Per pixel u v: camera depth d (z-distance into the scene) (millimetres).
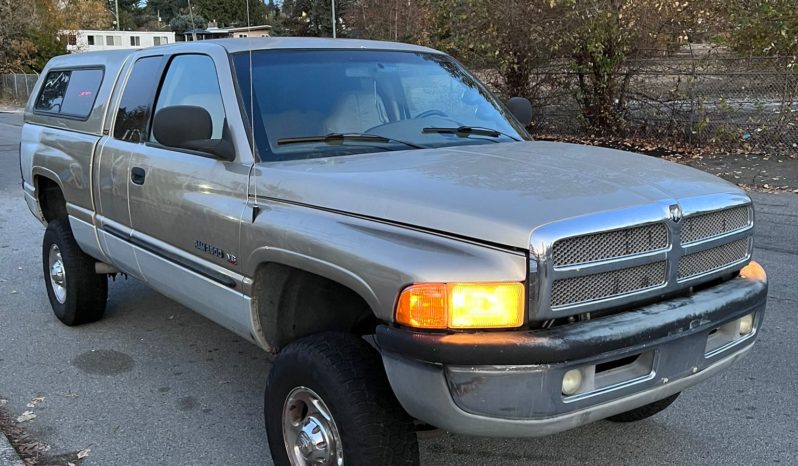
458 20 16359
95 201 4754
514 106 4801
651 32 14562
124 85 4684
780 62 13562
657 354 2715
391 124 3838
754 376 4594
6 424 4055
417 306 2502
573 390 2539
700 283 2967
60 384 4605
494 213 2551
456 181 2875
